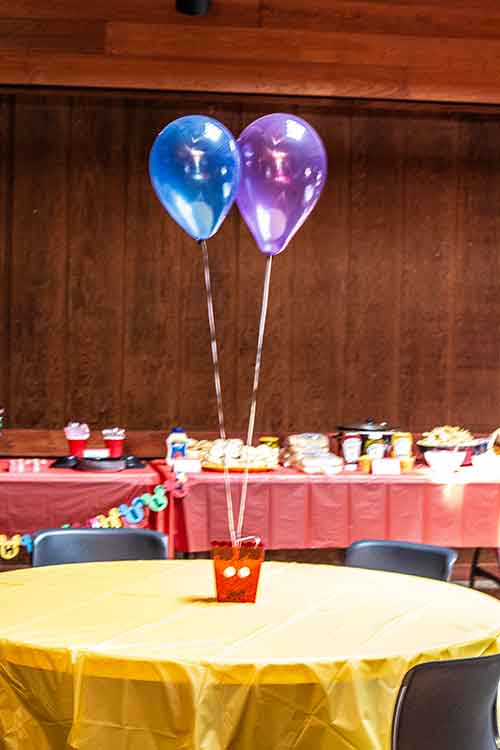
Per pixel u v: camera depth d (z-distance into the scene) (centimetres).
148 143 766
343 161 780
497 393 793
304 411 780
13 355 761
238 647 304
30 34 716
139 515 585
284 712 293
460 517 609
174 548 594
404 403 786
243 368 774
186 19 723
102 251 765
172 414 770
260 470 610
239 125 773
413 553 445
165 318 770
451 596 371
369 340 784
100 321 766
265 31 729
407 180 786
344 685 295
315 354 780
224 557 355
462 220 789
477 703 295
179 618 335
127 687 294
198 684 290
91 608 346
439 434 638
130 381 767
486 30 744
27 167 761
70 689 298
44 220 762
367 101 752
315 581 392
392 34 738
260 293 774
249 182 420
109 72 721
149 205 767
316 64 734
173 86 725
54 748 304
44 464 621
